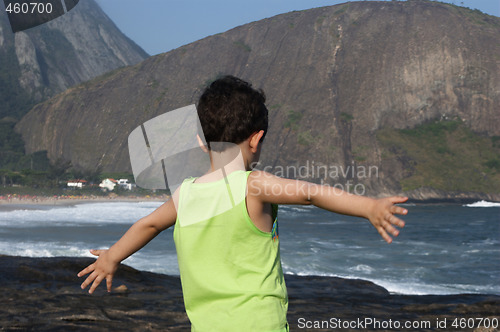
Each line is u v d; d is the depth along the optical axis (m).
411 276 10.91
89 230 22.02
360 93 130.75
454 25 139.75
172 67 144.62
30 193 86.62
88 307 4.14
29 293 4.62
